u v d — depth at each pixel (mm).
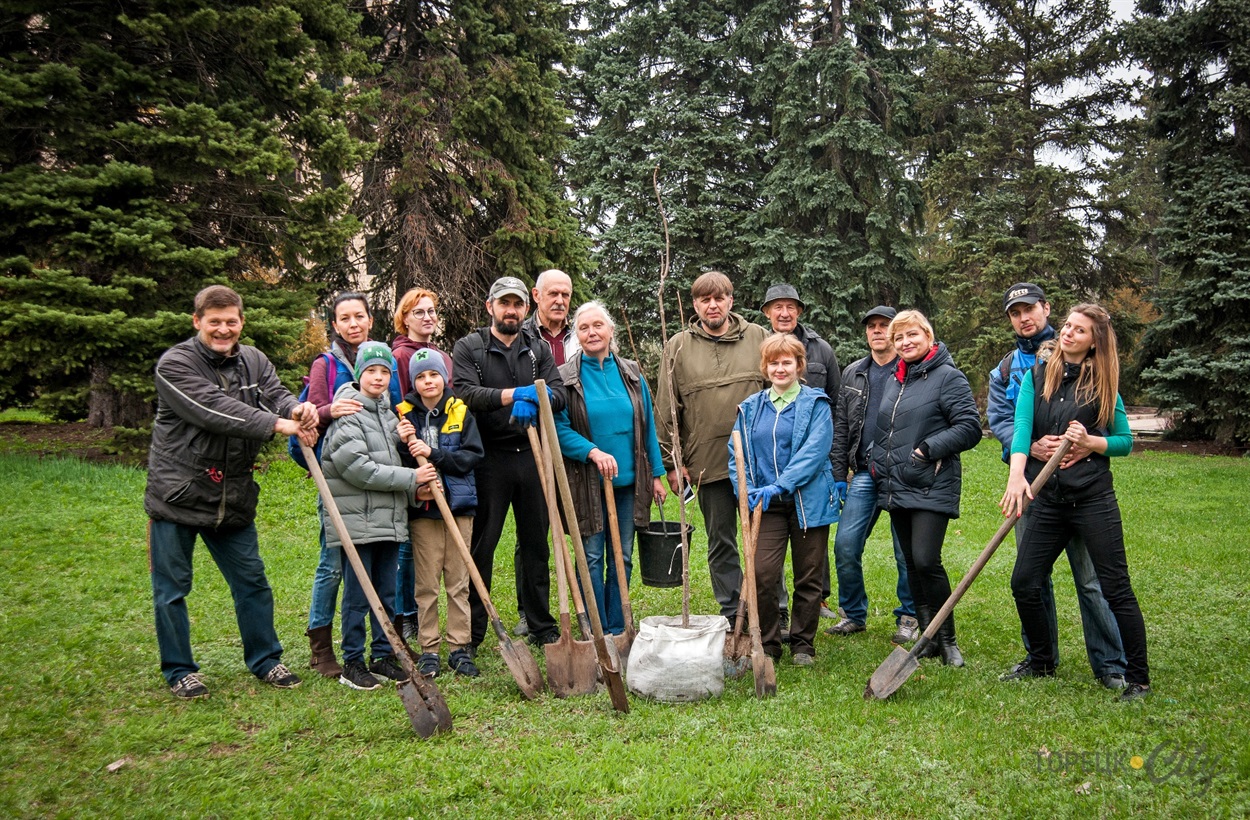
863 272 20062
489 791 3059
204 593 5746
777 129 20609
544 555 4828
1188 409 16500
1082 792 2959
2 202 8438
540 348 4809
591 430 4766
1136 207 19062
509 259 13953
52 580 5812
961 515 9953
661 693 3957
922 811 2896
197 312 3996
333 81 13391
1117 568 3959
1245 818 2758
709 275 5039
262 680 4188
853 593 5348
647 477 4918
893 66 21062
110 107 9266
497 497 4680
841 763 3227
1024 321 4609
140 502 8250
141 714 3734
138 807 2920
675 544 4637
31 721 3605
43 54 9266
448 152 14000
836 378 5758
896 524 4891
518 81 14070
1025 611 4309
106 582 5824
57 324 8414
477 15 14031
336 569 4340
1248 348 16031
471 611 4723
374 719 3713
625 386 4945
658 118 20188
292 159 9438
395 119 13578
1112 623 4168
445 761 3270
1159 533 8406
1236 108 15648
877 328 5273
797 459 4441
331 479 4195
